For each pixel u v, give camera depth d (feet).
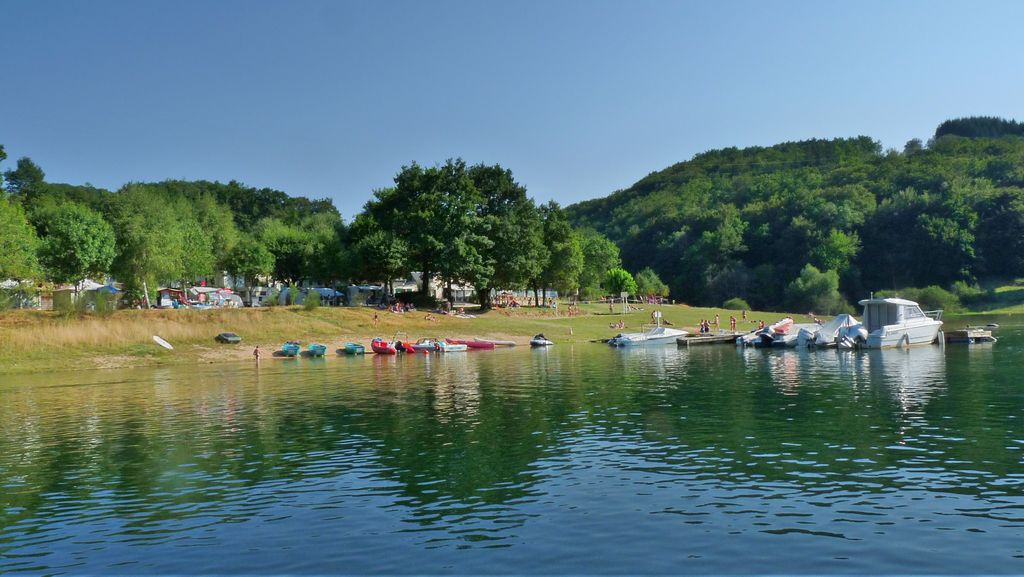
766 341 242.99
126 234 297.94
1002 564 45.42
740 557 47.52
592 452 79.30
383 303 352.49
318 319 274.77
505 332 288.92
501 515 57.82
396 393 133.49
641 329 311.06
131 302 302.86
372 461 77.51
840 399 113.60
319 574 46.65
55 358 203.92
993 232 597.11
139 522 58.39
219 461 79.36
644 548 49.60
